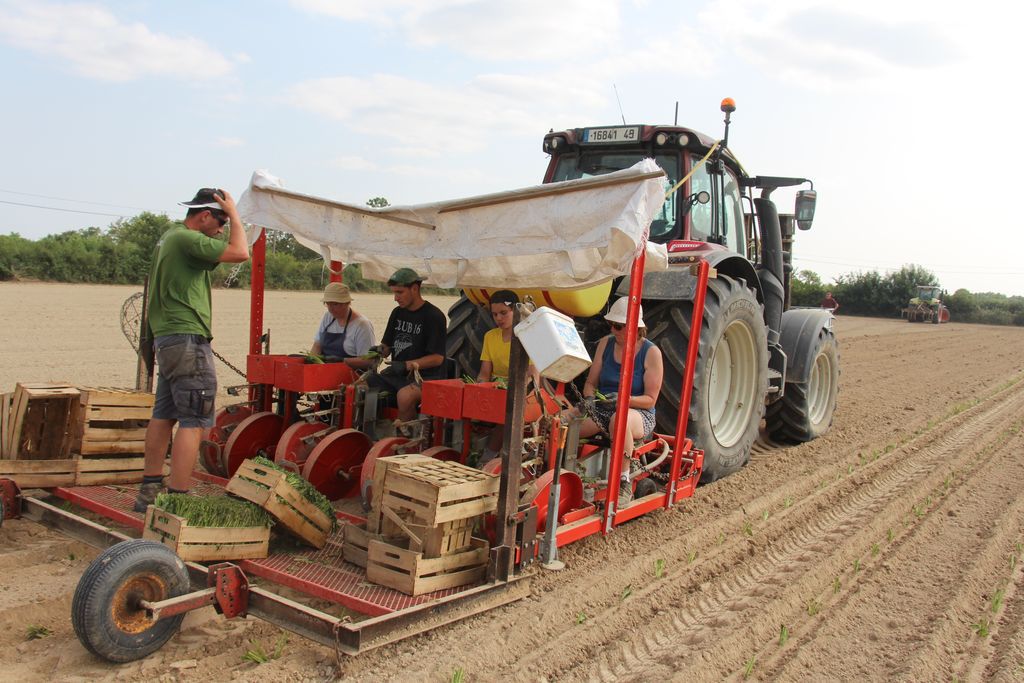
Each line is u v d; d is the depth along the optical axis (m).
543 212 3.82
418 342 5.49
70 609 3.48
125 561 3.00
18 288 25.72
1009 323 42.84
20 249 30.34
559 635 3.50
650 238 6.18
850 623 3.80
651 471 5.03
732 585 4.21
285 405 5.27
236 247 4.24
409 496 3.53
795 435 7.89
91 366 10.22
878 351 19.42
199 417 4.21
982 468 6.98
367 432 5.24
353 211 4.70
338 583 3.52
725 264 6.22
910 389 12.21
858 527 5.24
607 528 4.28
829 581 4.34
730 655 3.42
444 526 3.45
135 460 4.77
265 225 5.21
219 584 3.18
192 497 3.63
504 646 3.34
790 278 8.39
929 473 6.73
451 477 3.58
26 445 4.57
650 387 4.88
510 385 3.60
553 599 3.83
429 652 3.23
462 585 3.58
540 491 3.97
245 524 3.66
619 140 6.18
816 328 7.71
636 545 4.70
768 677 3.26
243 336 14.94
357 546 3.73
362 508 4.76
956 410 10.00
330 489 4.79
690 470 5.23
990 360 17.52
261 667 3.06
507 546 3.66
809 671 3.32
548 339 3.41
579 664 3.28
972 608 4.03
